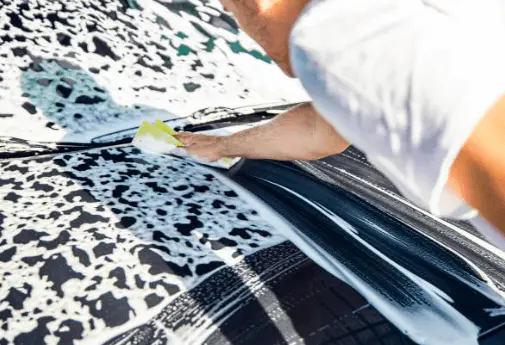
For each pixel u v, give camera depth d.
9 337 0.83
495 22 0.50
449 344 0.88
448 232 1.18
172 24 1.82
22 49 1.49
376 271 1.04
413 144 0.52
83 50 1.58
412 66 0.49
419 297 0.98
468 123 0.48
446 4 0.50
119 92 1.53
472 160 0.51
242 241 1.09
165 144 1.34
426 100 0.49
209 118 1.55
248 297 0.95
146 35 1.73
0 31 1.49
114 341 0.85
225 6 0.65
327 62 0.53
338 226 1.17
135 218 1.10
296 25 0.55
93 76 1.53
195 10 1.90
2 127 1.31
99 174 1.23
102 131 1.39
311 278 1.00
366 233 1.15
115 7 1.75
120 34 1.68
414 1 0.51
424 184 0.55
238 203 1.21
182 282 0.97
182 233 1.08
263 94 1.73
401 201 1.28
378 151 0.56
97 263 0.98
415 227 1.19
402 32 0.50
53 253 0.98
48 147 1.30
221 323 0.90
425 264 1.07
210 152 1.29
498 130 0.49
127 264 0.99
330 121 0.59
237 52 1.85
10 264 0.96
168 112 1.53
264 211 1.19
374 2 0.51
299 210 1.21
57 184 1.17
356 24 0.51
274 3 0.59
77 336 0.85
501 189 0.51
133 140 1.37
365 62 0.51
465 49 0.48
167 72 1.66
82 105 1.44
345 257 1.07
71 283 0.94
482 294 1.00
